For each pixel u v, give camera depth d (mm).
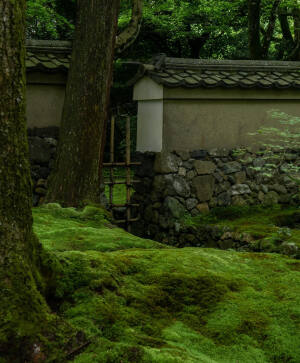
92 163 5398
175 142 6613
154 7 13227
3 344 1843
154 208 6660
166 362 1971
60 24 10805
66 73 6430
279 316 2602
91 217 4680
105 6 5449
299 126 7320
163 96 6453
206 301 2645
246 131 7016
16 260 2041
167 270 2828
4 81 1965
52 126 6465
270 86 6867
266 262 3277
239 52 15625
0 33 1944
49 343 1927
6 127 1992
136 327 2299
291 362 2312
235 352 2320
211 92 6723
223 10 13570
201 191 6617
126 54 14156
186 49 15906
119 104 11625
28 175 2129
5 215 2031
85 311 2246
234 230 5656
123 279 2631
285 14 11977
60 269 2395
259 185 6969
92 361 1923
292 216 6277
